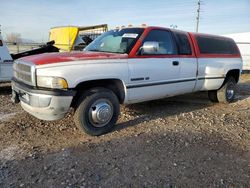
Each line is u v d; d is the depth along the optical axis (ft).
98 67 15.97
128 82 17.61
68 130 17.47
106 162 13.35
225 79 26.45
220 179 12.12
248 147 15.75
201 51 23.43
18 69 16.84
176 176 12.27
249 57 85.92
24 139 15.94
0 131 17.03
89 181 11.64
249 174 12.64
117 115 17.42
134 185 11.44
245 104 26.71
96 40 21.08
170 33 20.97
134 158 13.87
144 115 21.20
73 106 16.43
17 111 21.59
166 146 15.47
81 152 14.39
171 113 22.22
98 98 16.31
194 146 15.61
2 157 13.64
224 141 16.53
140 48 18.34
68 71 14.90
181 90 21.89
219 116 21.89
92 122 16.42
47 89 14.84
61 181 11.59
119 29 20.56
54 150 14.56
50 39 72.79
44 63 14.93
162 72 19.66
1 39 29.37
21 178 11.75
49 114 15.21
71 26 66.18
